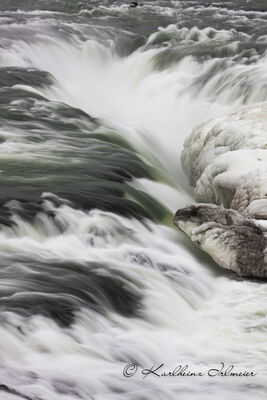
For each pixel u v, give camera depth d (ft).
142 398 44.14
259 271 65.21
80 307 52.54
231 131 83.51
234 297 62.18
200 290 62.59
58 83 119.65
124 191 75.20
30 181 74.95
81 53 139.85
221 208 69.10
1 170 78.23
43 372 44.45
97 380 45.14
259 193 72.02
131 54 141.38
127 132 99.50
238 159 77.20
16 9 170.91
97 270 59.21
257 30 151.43
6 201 67.67
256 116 85.56
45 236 64.90
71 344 48.47
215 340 54.13
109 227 66.95
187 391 46.06
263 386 47.24
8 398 40.65
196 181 87.15
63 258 60.54
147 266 63.62
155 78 129.90
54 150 86.69
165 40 145.59
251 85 113.60
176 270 64.23
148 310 56.34
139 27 155.43
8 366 44.37
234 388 46.85
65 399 42.29
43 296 52.60
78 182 75.36
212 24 158.51
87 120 99.09
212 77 122.72
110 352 48.93
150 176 84.89
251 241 65.98
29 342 47.24
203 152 85.66
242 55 128.77
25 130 92.84
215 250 67.31
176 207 81.25
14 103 102.89
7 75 116.06
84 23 156.56
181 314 57.82
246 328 56.59
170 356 50.80
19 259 58.90
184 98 122.01
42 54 134.31
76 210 68.39
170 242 69.00
